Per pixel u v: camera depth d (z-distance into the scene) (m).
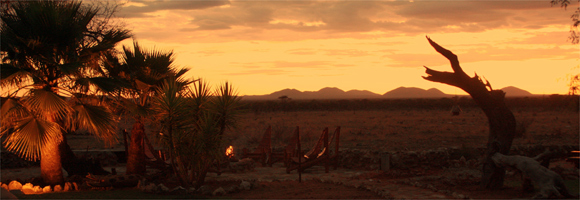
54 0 9.43
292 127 31.50
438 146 18.98
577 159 10.94
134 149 10.69
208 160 9.11
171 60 10.95
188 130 9.13
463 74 8.40
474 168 12.92
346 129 29.34
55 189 9.16
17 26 8.92
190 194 8.38
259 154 15.52
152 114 9.78
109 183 9.21
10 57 9.01
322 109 80.06
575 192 7.71
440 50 8.45
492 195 7.86
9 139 8.48
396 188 8.88
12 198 6.79
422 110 72.31
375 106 82.94
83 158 11.37
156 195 8.28
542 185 7.25
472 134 24.95
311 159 13.32
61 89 9.50
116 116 9.83
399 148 18.27
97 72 10.09
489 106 8.45
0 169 12.84
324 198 7.95
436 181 10.01
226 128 9.60
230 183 10.33
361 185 9.21
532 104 83.56
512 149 15.51
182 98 9.16
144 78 10.16
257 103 81.69
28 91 8.73
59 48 9.34
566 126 29.28
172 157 9.09
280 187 9.59
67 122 10.09
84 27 9.91
